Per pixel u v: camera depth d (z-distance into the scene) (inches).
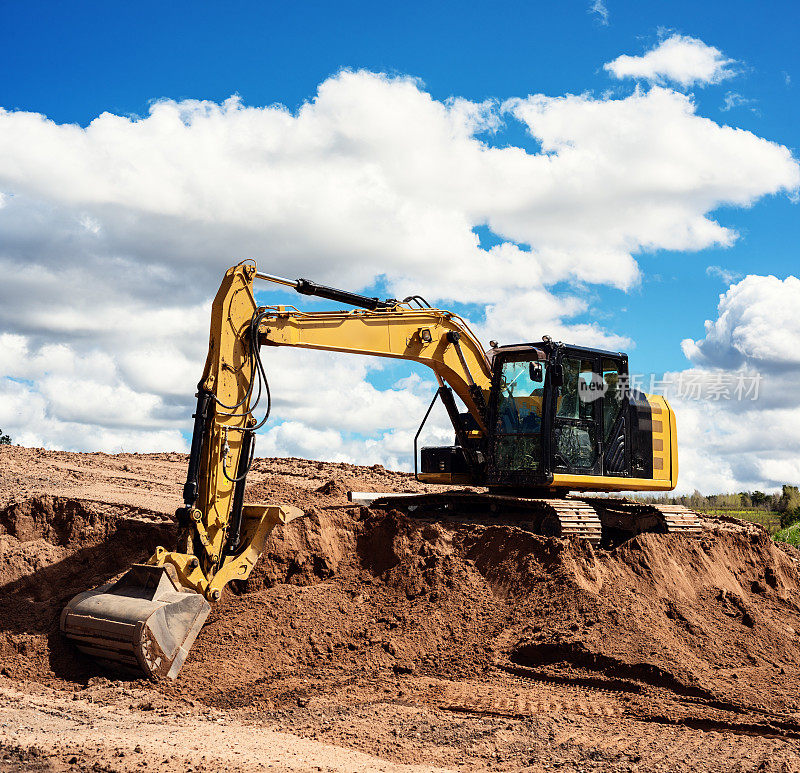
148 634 375.2
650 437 637.9
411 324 565.3
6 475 721.6
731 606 544.4
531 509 573.9
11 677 382.6
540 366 575.2
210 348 430.6
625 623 463.2
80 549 506.0
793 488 1221.1
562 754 317.4
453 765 301.7
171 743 285.3
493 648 450.3
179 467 951.6
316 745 306.8
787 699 405.1
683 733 350.9
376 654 442.3
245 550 431.5
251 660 421.4
